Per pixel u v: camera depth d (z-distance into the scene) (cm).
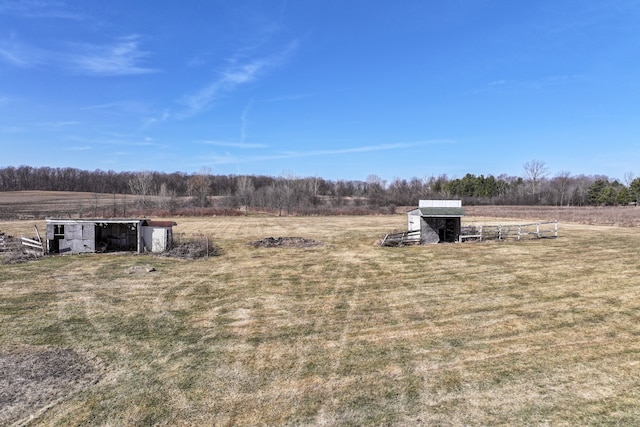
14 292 1939
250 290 2016
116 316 1616
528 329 1437
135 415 920
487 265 2502
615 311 1603
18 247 3116
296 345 1329
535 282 2073
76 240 3006
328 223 5484
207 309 1716
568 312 1606
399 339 1371
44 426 875
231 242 3656
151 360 1215
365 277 2277
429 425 870
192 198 8794
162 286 2081
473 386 1038
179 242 3459
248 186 9762
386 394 1005
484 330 1438
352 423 883
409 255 2912
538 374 1095
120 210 6562
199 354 1259
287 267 2561
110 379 1093
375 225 5209
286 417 909
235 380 1088
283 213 7081
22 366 1168
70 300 1820
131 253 3002
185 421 898
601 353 1219
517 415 900
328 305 1769
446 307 1711
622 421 866
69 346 1317
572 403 945
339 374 1120
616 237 3591
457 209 3525
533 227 4428
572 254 2795
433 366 1159
